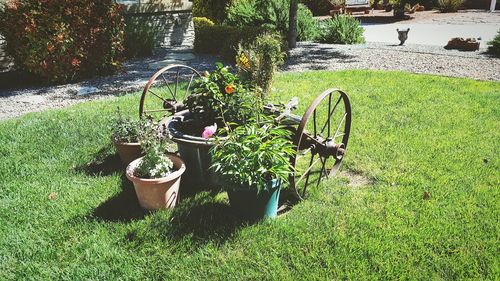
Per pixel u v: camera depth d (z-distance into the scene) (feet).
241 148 10.65
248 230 10.77
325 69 30.50
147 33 37.70
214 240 10.48
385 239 10.32
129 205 12.23
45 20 26.40
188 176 13.35
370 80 25.67
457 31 51.08
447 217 11.17
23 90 26.66
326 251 10.02
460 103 20.66
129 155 13.94
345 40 43.37
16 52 27.32
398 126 17.71
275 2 44.01
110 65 30.19
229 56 34.50
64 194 12.84
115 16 29.58
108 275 9.44
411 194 12.38
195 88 13.42
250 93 13.39
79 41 27.76
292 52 37.99
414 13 73.97
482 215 11.21
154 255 10.01
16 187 13.21
